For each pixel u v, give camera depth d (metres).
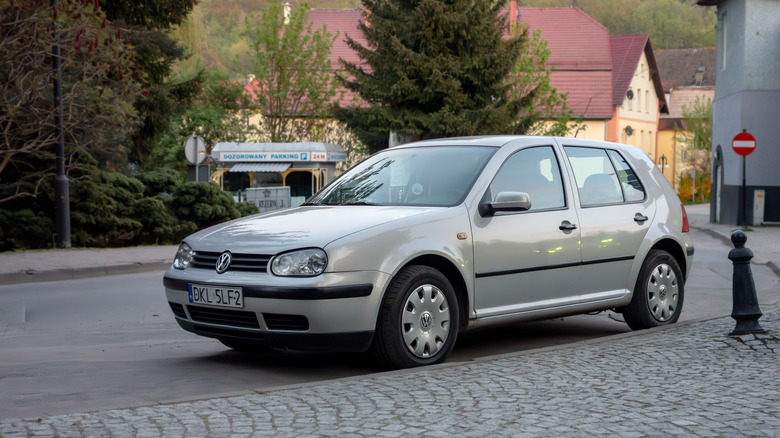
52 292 12.60
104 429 4.48
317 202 7.52
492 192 7.06
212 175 36.69
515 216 7.14
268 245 6.22
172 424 4.59
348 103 58.78
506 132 37.59
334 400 5.13
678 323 8.12
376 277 6.14
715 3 32.38
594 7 133.62
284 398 5.18
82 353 7.56
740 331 7.40
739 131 28.95
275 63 49.28
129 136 26.77
